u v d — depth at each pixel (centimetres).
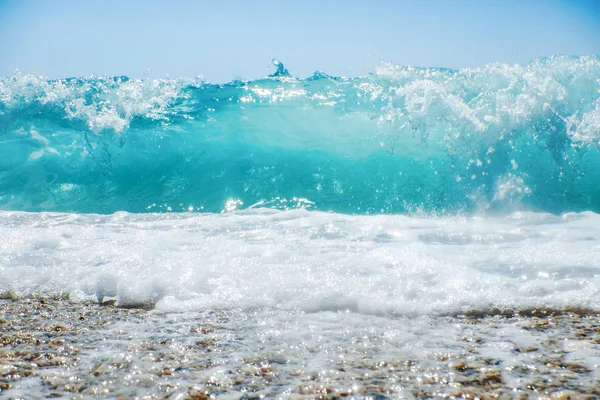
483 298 268
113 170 654
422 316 251
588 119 565
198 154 659
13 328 236
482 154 561
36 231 423
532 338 214
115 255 353
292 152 641
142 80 746
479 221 474
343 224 441
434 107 591
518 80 595
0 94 697
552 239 385
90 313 264
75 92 720
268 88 757
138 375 177
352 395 162
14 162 661
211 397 160
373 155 604
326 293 274
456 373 178
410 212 544
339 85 711
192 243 386
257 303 270
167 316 256
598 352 194
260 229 429
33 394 162
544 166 543
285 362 190
